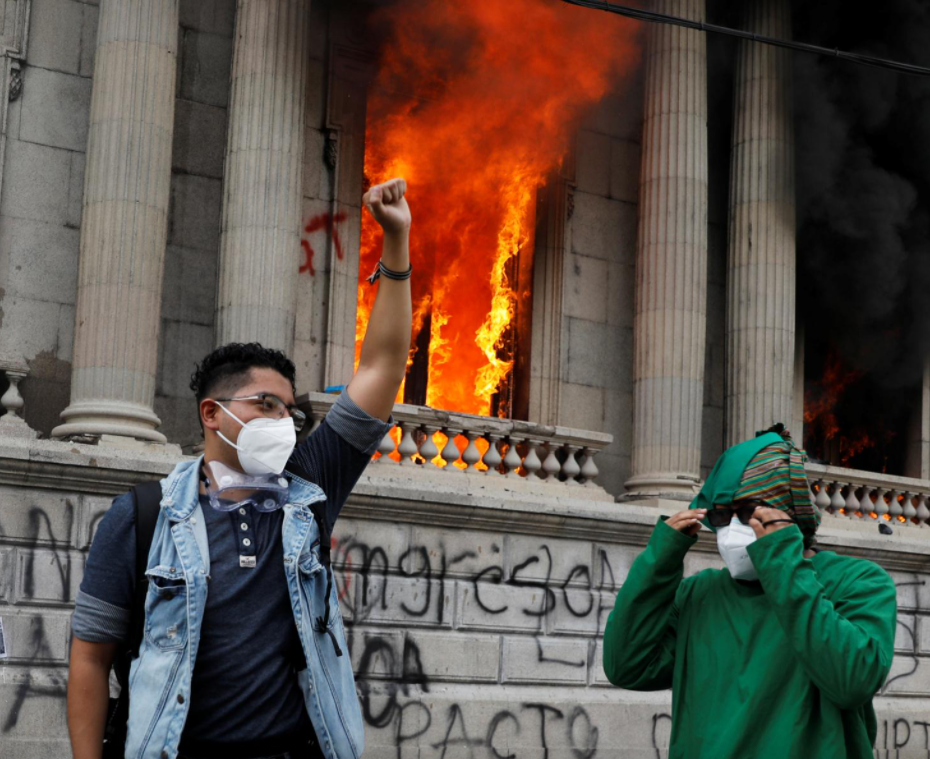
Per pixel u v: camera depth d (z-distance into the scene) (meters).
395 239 3.82
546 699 12.82
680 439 15.50
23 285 13.33
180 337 14.05
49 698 10.52
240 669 3.38
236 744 3.36
